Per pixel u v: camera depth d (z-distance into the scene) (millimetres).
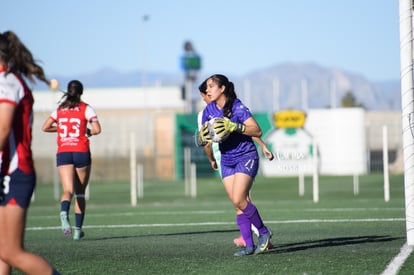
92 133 31016
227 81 24812
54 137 123875
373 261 22906
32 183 15312
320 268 21812
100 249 28438
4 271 15695
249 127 24000
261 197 75062
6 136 14625
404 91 26297
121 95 190250
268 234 25344
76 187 31703
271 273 21172
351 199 65312
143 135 125188
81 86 31219
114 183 114688
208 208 55156
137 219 44344
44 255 26812
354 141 117625
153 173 121000
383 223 37219
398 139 127312
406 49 26219
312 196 74500
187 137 118750
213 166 27516
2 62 15211
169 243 30078
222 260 24172
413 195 26703
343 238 30078
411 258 23391
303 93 169125
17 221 15062
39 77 15523
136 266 23406
